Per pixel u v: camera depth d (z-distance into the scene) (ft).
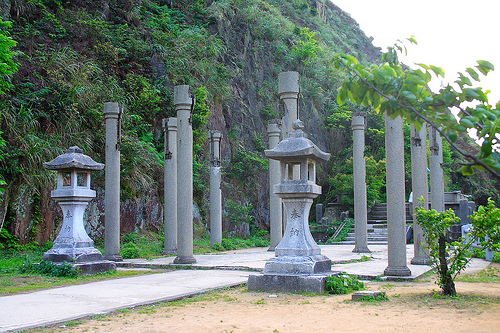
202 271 36.17
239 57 102.06
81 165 34.96
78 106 59.36
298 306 20.38
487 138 10.32
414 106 11.89
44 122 55.93
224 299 22.54
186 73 79.77
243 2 113.39
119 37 73.72
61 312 19.53
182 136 41.14
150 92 69.92
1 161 48.49
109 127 45.68
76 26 69.00
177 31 86.53
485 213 22.88
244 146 94.73
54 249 34.60
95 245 55.52
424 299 22.06
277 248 25.90
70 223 35.27
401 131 31.30
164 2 94.89
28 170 49.70
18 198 48.78
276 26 121.19
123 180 60.34
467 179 136.46
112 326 16.90
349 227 86.33
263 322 17.24
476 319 17.51
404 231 30.99
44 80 58.44
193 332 15.78
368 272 32.30
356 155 54.24
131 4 80.84
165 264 39.78
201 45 86.33
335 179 104.47
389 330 15.75
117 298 23.07
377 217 95.35
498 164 9.91
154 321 17.67
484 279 30.73
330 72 132.16
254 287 25.13
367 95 12.66
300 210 26.23
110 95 63.00
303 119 111.65
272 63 115.96
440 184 48.39
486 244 23.08
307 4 173.06
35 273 33.50
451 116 10.69
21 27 61.57
